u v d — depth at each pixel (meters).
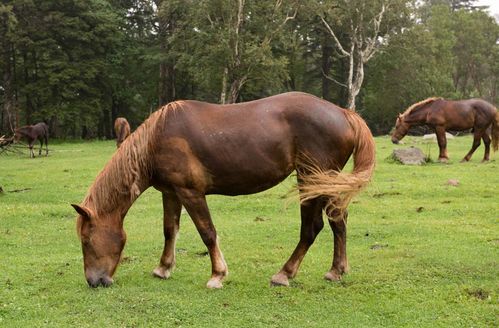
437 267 6.34
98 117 42.06
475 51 56.16
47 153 24.03
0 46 37.06
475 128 17.11
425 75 44.78
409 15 40.38
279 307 5.16
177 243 7.87
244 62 33.59
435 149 21.47
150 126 5.61
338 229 5.95
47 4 37.34
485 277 5.99
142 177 5.66
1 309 5.13
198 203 5.59
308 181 5.60
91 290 5.61
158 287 5.77
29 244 8.02
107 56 41.72
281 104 5.66
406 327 4.69
